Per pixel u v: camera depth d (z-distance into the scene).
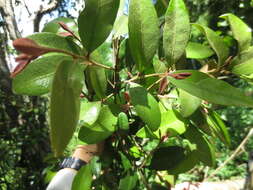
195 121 0.32
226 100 0.26
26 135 1.40
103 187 0.32
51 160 0.41
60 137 0.21
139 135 0.32
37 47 0.20
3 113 1.39
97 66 0.27
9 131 1.39
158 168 0.32
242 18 0.90
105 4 0.26
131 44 0.28
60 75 0.22
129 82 0.29
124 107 0.31
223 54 0.30
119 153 0.32
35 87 0.27
